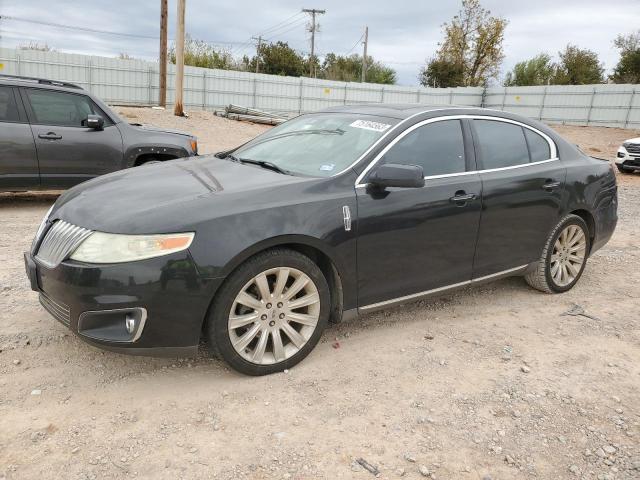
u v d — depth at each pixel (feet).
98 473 7.86
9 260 16.44
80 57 95.45
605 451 8.96
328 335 12.64
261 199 10.28
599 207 16.16
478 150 13.46
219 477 7.93
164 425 9.02
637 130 109.70
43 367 10.52
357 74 190.80
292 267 10.40
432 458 8.59
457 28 164.14
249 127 82.17
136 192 10.68
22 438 8.48
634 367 11.85
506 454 8.77
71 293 9.26
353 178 11.34
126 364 10.83
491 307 14.88
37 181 22.94
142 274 9.11
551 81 164.04
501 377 11.14
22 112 22.45
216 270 9.48
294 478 7.99
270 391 10.16
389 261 11.76
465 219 12.78
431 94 130.93
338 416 9.53
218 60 143.84
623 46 143.02
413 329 13.21
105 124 24.22
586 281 17.46
